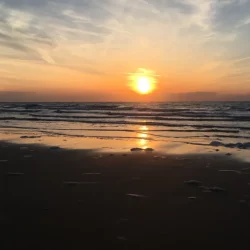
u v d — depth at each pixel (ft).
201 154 32.55
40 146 39.24
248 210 16.17
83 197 18.54
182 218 15.30
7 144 41.60
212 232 13.71
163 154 32.83
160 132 54.39
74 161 29.40
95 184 21.36
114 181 22.13
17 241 12.96
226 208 16.53
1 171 25.61
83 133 53.93
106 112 143.13
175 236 13.38
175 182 21.75
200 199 18.03
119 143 41.50
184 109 168.86
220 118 88.63
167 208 16.65
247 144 38.40
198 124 69.72
